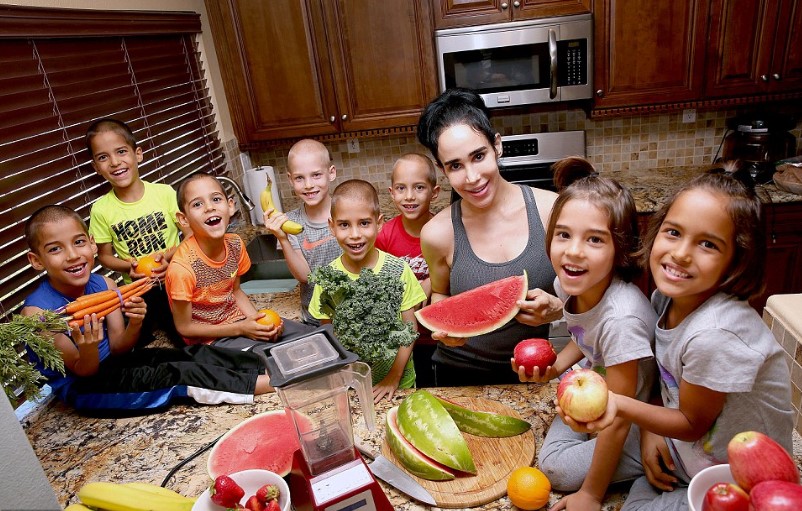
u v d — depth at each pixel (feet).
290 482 3.58
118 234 7.04
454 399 4.40
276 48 9.92
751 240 2.70
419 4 9.37
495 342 5.24
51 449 4.50
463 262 5.15
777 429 3.07
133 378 5.00
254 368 5.18
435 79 9.87
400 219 7.57
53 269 5.07
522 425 3.85
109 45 7.57
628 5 8.94
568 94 9.48
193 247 6.20
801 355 3.85
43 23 6.14
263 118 10.53
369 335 3.95
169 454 4.26
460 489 3.49
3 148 5.77
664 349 3.21
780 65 8.94
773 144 9.21
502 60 9.44
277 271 9.95
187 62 9.63
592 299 3.53
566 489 3.50
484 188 4.69
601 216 3.21
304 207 7.54
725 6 8.71
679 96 9.40
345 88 10.08
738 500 2.22
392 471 3.67
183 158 9.41
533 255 4.92
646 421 2.96
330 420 3.34
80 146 6.92
